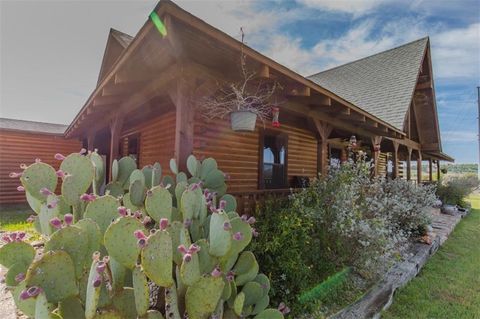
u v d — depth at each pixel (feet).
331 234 12.33
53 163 35.45
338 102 14.15
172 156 17.57
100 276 4.44
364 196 14.74
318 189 13.91
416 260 15.12
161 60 9.25
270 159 20.97
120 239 5.01
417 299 11.66
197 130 15.46
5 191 32.01
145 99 13.10
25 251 5.89
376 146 23.85
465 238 22.79
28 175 7.25
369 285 11.78
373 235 11.96
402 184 21.31
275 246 9.84
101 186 9.45
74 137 34.06
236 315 6.32
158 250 4.95
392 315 10.36
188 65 9.14
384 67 36.88
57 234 5.01
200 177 10.26
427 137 38.34
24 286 4.91
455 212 33.01
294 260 9.91
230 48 8.29
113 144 17.19
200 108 12.59
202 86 9.94
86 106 17.04
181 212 7.78
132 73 10.48
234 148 17.80
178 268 5.92
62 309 4.79
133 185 8.14
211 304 5.41
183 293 5.82
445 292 12.35
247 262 7.22
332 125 18.07
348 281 11.76
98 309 4.76
